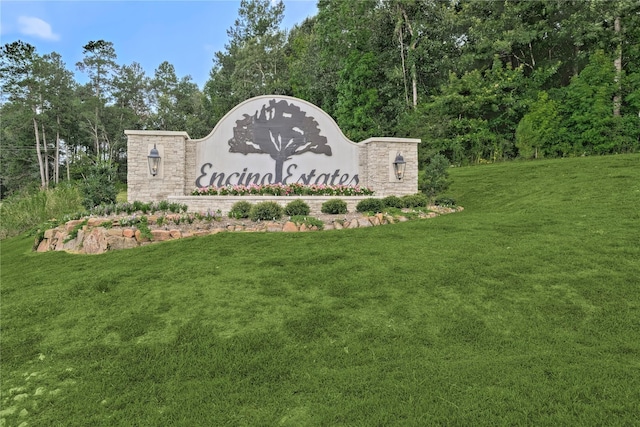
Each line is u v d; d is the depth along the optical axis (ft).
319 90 99.55
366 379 11.47
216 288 19.33
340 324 15.16
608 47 74.33
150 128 155.74
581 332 13.76
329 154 47.14
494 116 84.79
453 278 18.90
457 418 9.53
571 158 61.77
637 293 16.24
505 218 31.48
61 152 172.76
